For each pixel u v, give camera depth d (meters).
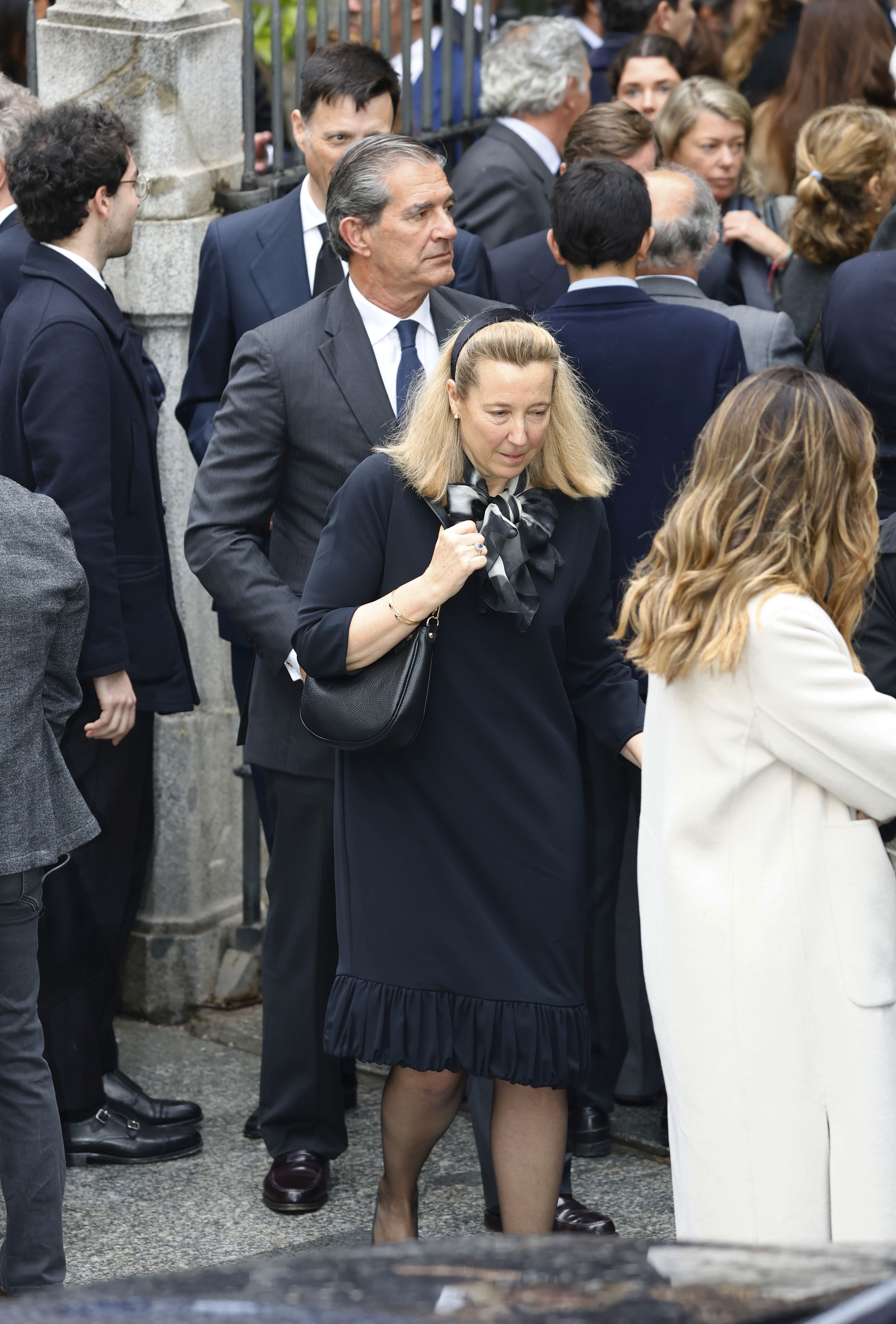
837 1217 8.42
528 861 10.10
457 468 10.02
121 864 14.32
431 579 9.48
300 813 12.38
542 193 17.83
